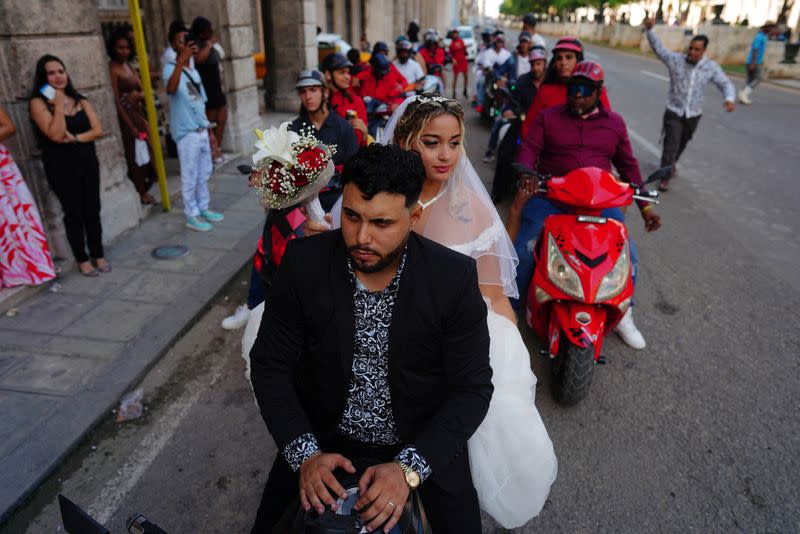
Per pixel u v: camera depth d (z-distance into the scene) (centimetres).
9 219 418
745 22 3212
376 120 718
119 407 338
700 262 550
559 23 6156
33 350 379
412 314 154
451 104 214
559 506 278
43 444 302
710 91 1697
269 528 178
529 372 218
